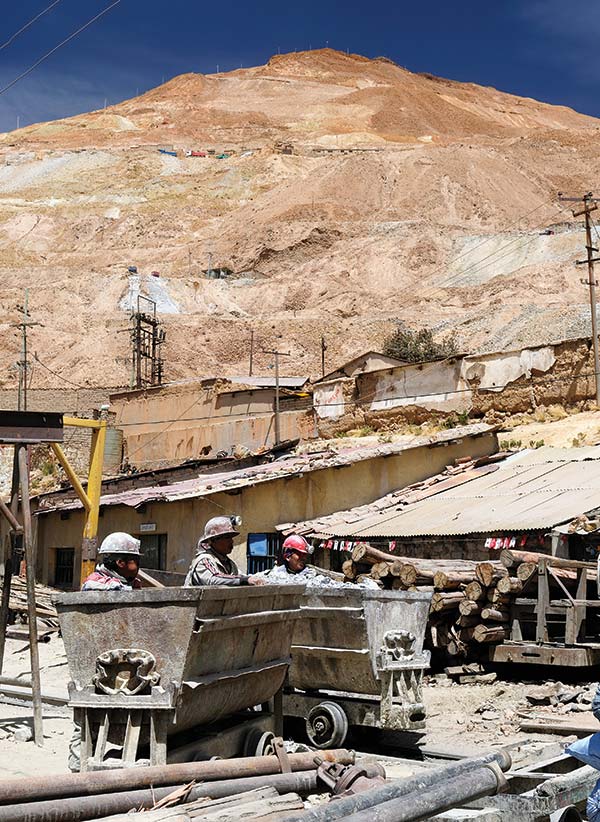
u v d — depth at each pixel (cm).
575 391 2895
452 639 1448
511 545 1727
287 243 13212
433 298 10456
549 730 1077
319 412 3694
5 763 919
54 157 19900
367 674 989
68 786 656
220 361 9138
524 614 1509
